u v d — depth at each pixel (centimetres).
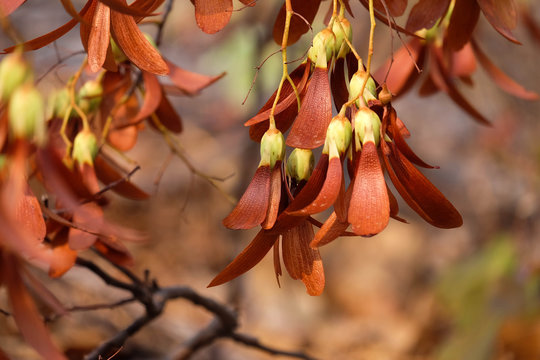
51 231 89
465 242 311
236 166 304
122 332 112
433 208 79
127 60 98
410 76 100
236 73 242
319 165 78
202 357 200
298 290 301
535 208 250
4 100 71
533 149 258
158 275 264
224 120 340
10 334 169
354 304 304
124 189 98
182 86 99
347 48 82
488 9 87
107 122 97
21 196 80
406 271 318
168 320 213
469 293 236
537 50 240
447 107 380
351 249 330
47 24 248
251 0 82
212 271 271
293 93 81
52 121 96
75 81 96
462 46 90
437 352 233
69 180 80
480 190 296
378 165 77
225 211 281
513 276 234
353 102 80
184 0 273
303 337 278
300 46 206
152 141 340
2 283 72
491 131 268
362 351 279
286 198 80
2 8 80
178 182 314
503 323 216
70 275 198
